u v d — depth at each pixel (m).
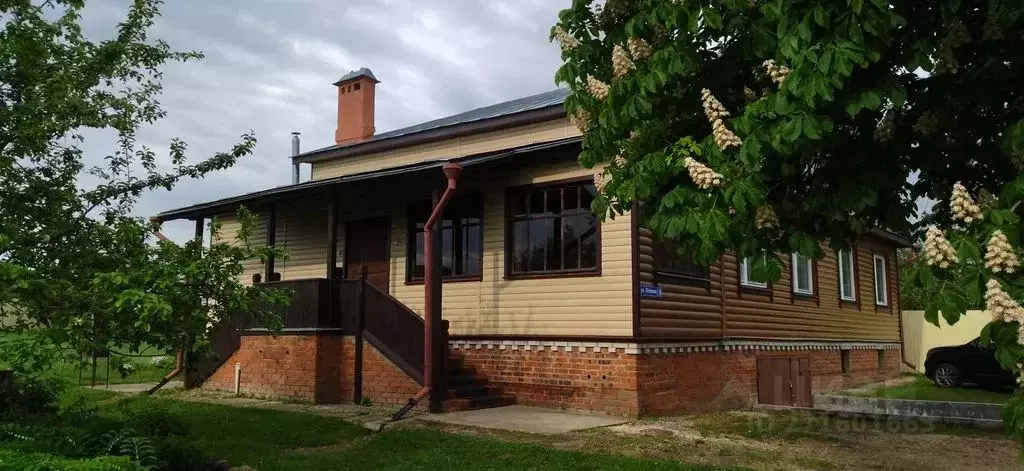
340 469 7.37
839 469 7.71
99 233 6.11
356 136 19.30
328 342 12.55
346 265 15.17
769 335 15.49
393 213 14.42
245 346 13.60
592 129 6.84
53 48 6.56
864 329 20.83
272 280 14.27
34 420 6.25
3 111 6.01
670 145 5.91
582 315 11.75
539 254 12.38
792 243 5.69
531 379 12.12
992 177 5.93
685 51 5.90
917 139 5.82
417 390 11.52
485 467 7.41
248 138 7.46
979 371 18.23
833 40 4.88
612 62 6.57
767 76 6.29
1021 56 5.30
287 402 12.49
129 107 6.80
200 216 16.05
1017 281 3.68
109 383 15.10
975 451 8.98
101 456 4.80
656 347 11.61
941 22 5.44
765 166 5.75
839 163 5.74
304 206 15.35
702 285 13.12
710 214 5.18
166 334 5.77
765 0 5.69
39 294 5.21
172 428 8.00
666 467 7.33
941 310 3.75
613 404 11.25
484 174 13.02
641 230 11.52
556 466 7.43
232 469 6.99
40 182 6.08
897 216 6.12
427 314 11.34
